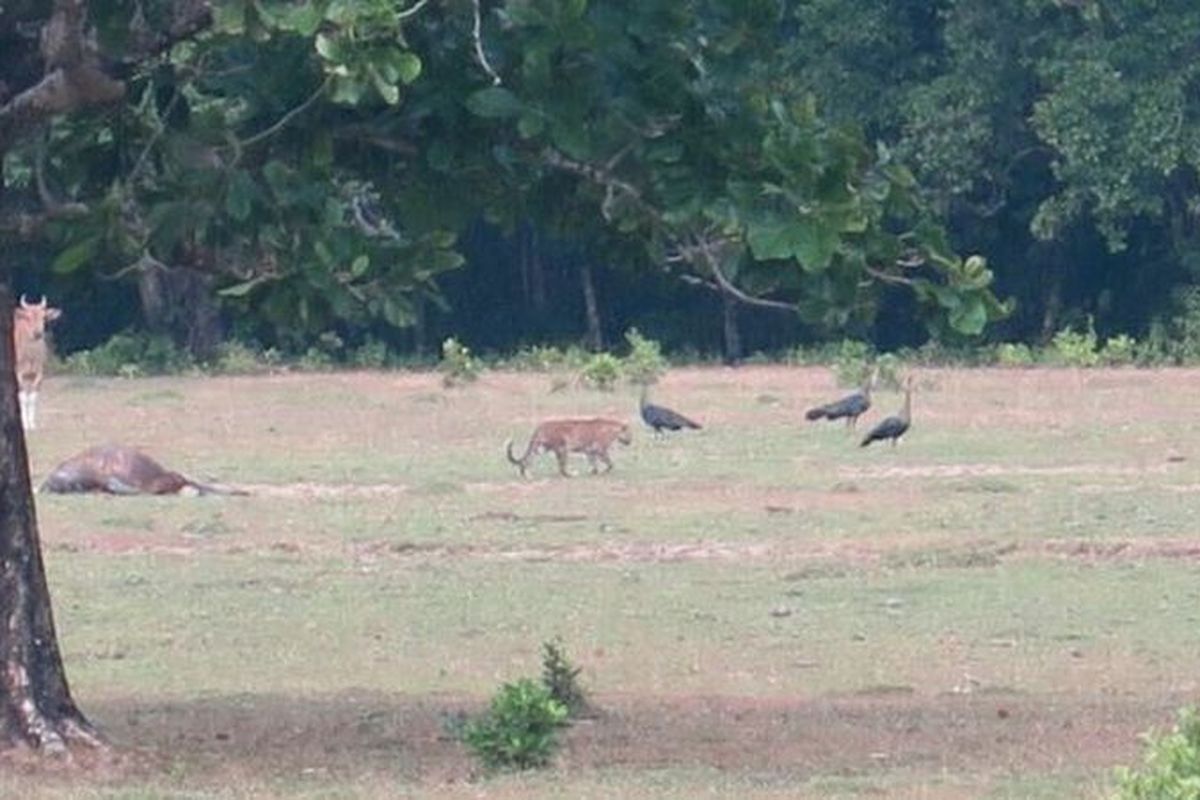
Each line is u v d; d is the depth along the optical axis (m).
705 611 44.25
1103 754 29.84
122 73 27.38
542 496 60.72
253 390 96.88
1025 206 118.81
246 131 28.97
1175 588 46.62
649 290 119.88
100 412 86.69
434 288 30.08
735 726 32.31
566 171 29.19
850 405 76.81
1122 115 106.56
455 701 35.12
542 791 26.80
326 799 26.34
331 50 23.84
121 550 52.22
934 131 109.19
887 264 28.09
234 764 29.03
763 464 67.44
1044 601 45.25
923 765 29.09
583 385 95.94
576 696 33.31
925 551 51.12
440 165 29.08
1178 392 93.50
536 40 26.05
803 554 51.44
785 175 26.42
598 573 49.00
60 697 28.67
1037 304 122.69
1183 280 120.88
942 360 112.56
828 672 38.00
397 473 66.38
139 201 28.44
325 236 28.22
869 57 111.62
